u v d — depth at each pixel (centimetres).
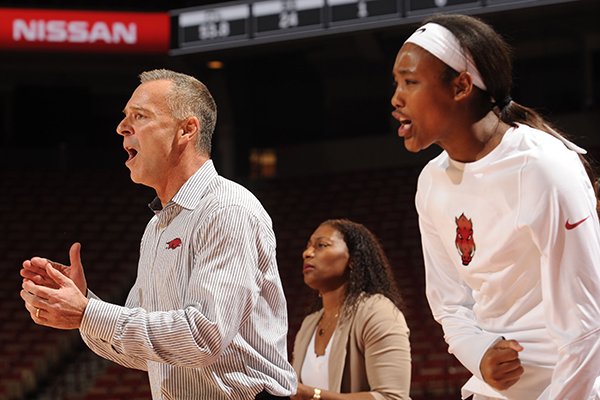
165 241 260
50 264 244
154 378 262
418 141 238
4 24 1318
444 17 238
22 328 1266
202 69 1517
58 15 1325
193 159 266
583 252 226
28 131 1828
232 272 246
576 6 977
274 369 260
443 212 251
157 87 264
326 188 1620
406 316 1176
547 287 230
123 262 1457
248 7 1174
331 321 375
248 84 1712
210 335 238
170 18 1229
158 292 259
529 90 1698
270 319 262
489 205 238
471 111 235
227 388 253
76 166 1828
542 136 233
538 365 239
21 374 1145
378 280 376
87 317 237
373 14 1083
